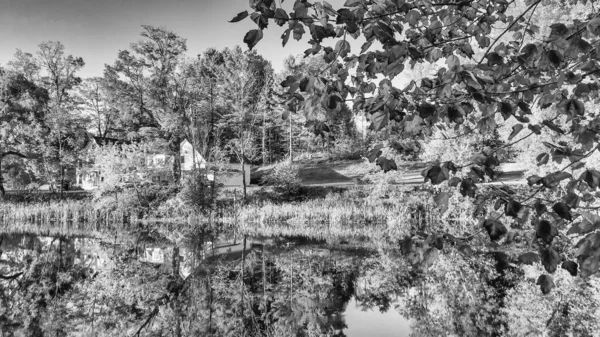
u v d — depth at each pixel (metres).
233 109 37.38
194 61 38.06
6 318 8.80
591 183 1.94
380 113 2.02
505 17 2.32
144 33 36.97
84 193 35.66
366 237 19.95
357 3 1.88
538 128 2.30
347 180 40.44
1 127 33.53
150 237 21.20
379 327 7.19
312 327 7.36
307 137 51.53
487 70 2.29
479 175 2.38
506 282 10.12
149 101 38.22
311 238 19.92
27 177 33.53
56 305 9.81
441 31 2.31
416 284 10.36
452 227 20.58
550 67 2.18
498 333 6.70
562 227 2.26
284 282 11.20
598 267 1.76
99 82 40.66
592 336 6.39
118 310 9.26
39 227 25.81
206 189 29.23
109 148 30.69
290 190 32.22
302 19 1.83
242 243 18.69
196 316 8.53
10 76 35.34
